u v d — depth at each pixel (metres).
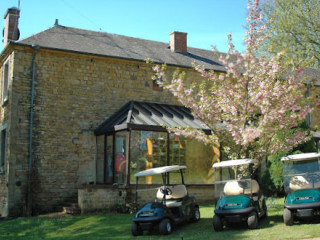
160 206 10.24
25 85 15.54
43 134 15.64
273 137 12.83
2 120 16.66
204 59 20.88
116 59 17.20
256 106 12.37
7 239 10.46
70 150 16.06
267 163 16.58
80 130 16.36
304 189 9.93
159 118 16.12
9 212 14.63
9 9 18.03
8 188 14.74
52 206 15.44
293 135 12.83
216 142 13.05
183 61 19.39
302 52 24.59
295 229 9.07
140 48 19.34
